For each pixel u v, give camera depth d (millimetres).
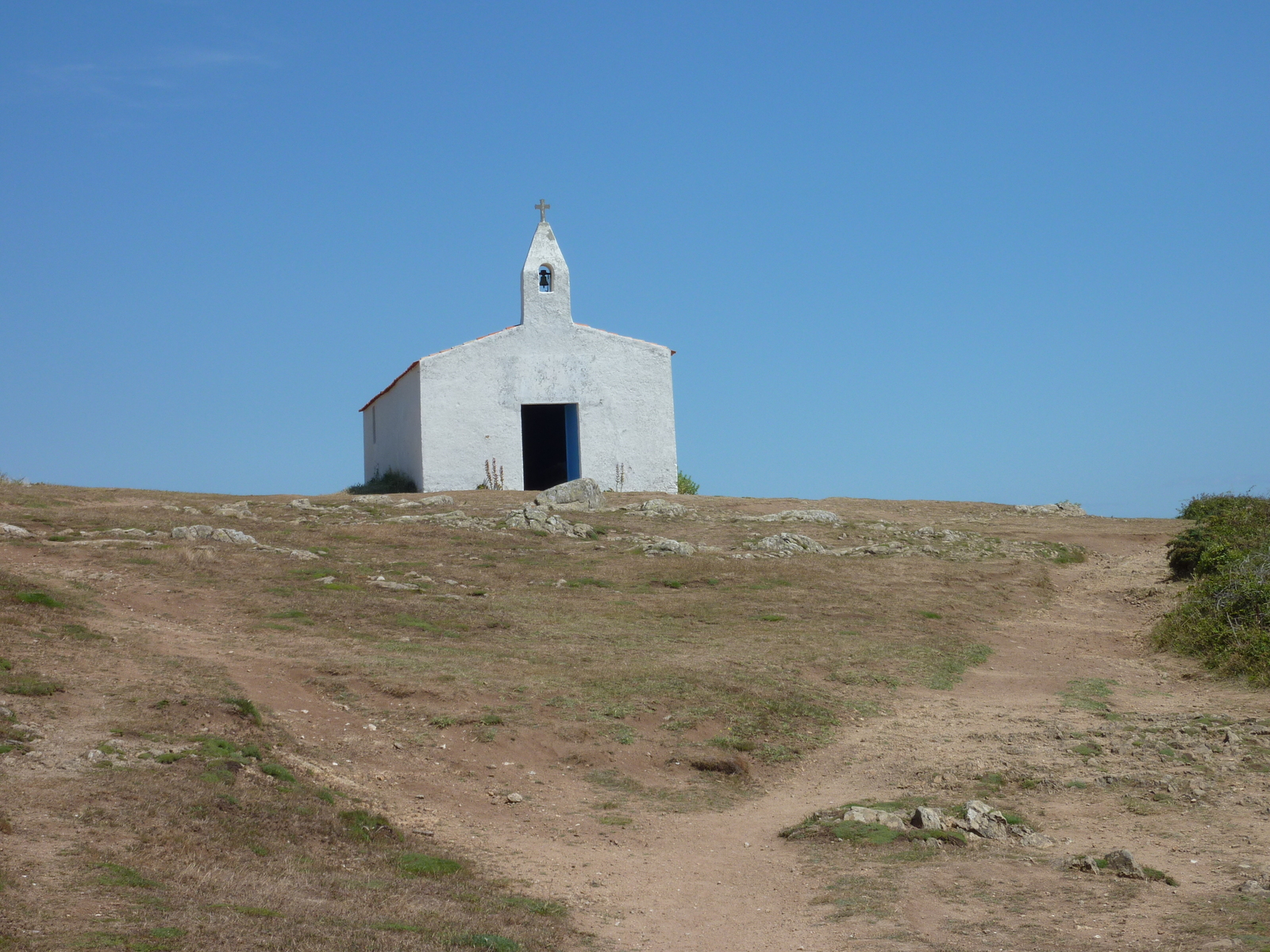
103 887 9133
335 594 24656
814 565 33969
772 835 14344
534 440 54688
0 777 11898
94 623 20141
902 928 10445
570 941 10062
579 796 15625
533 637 23328
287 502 39344
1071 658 26094
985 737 19203
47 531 28344
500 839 13578
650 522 39344
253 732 15453
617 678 20453
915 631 26844
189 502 37719
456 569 29375
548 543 34062
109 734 13992
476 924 9844
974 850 13383
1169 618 27938
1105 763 17484
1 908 8305
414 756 16125
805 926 10727
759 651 23609
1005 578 34438
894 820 14414
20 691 15188
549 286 49031
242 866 10555
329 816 12664
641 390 49344
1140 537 43125
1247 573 27516
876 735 19391
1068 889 11633
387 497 41719
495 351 47844
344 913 9547
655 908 11414
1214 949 9469
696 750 17625
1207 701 21984
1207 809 15055
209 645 19828
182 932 8273
